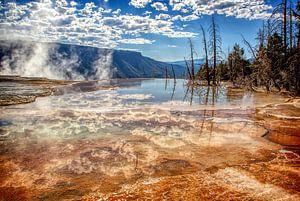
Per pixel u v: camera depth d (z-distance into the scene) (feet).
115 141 28.30
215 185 17.85
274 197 16.19
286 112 44.86
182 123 37.42
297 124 36.96
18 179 18.81
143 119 39.99
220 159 23.09
